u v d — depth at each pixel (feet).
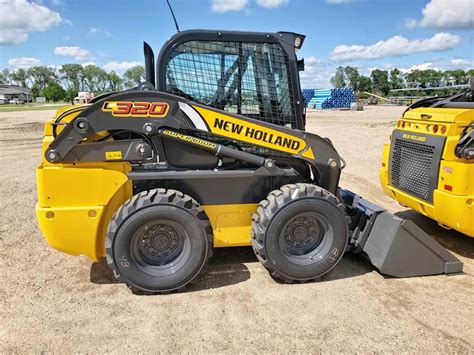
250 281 13.44
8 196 24.31
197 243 12.41
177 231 12.53
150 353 10.07
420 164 15.74
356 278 13.69
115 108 12.23
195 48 13.30
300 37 13.82
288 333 10.78
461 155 13.84
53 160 12.16
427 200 15.35
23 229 18.67
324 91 136.26
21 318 11.52
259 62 13.76
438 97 17.98
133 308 11.95
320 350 10.15
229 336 10.67
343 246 13.24
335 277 13.75
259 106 13.93
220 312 11.71
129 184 12.92
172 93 13.38
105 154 12.51
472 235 14.46
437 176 14.78
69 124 12.05
